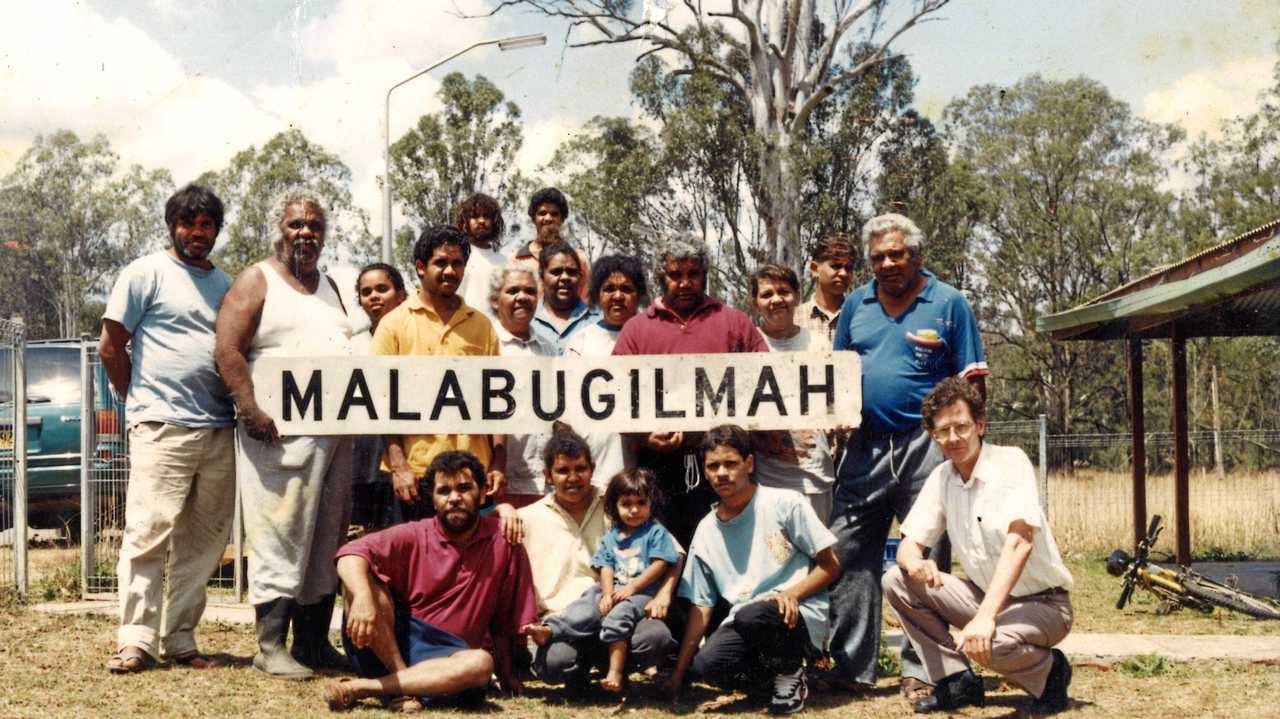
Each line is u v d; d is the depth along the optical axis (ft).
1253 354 101.45
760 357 17.61
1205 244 95.76
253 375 17.51
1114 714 15.44
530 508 17.17
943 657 16.05
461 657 15.53
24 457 26.12
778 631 15.58
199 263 18.21
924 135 84.64
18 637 20.49
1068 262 108.88
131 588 17.75
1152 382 113.70
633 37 78.48
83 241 122.31
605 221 79.97
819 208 80.94
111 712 15.14
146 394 17.92
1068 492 42.55
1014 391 122.52
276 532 17.57
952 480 15.93
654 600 16.11
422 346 17.89
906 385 17.21
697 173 80.43
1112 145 105.40
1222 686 17.42
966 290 110.11
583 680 16.30
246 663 18.38
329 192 87.86
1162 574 27.35
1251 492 44.37
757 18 81.05
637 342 18.12
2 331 26.09
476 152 86.38
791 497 16.47
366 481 20.95
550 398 17.79
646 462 18.37
